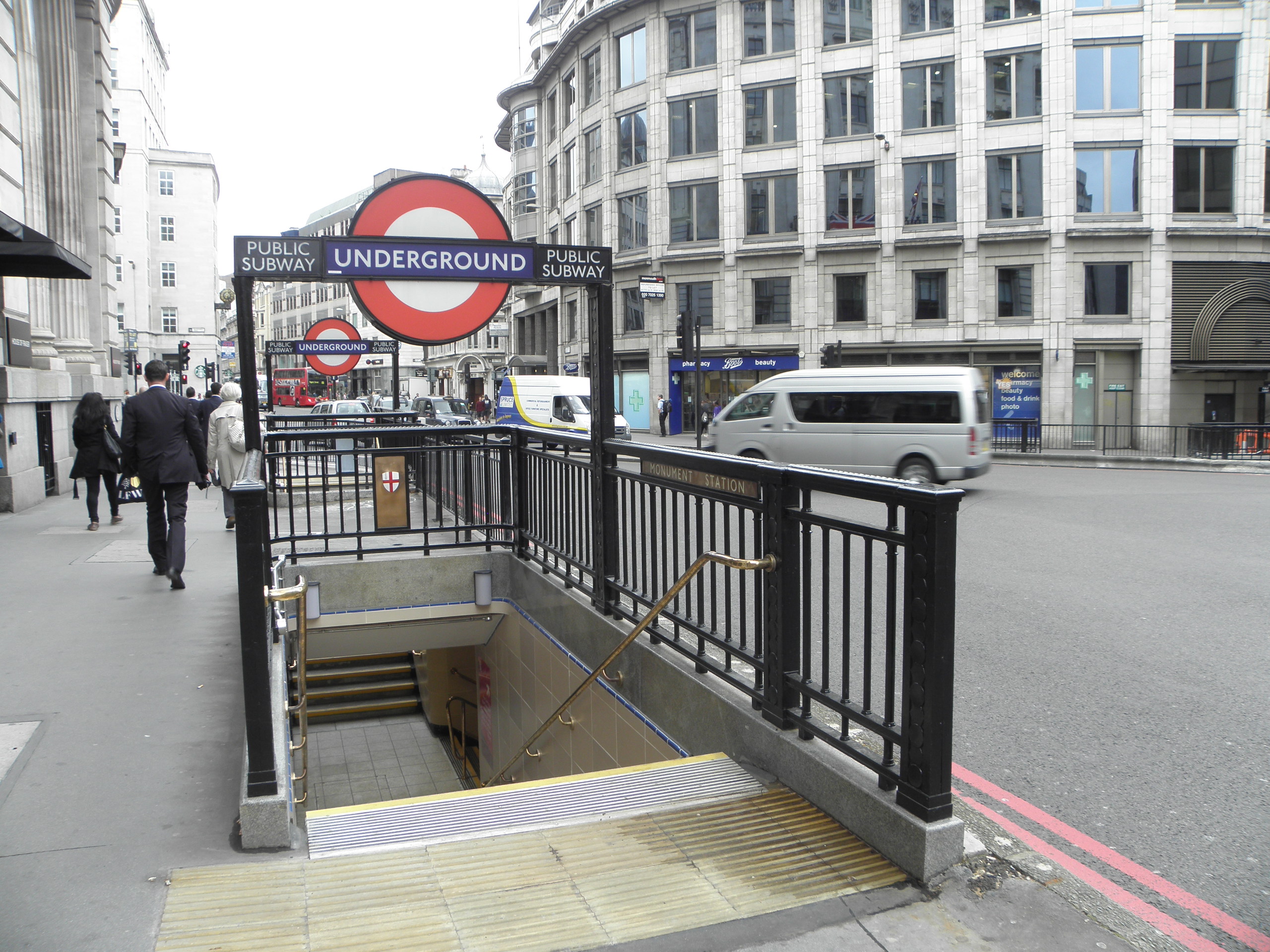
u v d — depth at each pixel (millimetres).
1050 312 31234
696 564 4320
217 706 4457
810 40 34219
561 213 46344
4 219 7082
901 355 33406
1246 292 30797
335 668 11578
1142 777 3875
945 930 2633
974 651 5922
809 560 3588
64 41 17828
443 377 74875
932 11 32656
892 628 3090
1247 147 30734
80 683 4777
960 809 3428
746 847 3150
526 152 51688
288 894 2822
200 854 3086
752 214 35781
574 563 6090
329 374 16797
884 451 16641
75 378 16469
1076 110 30859
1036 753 4168
